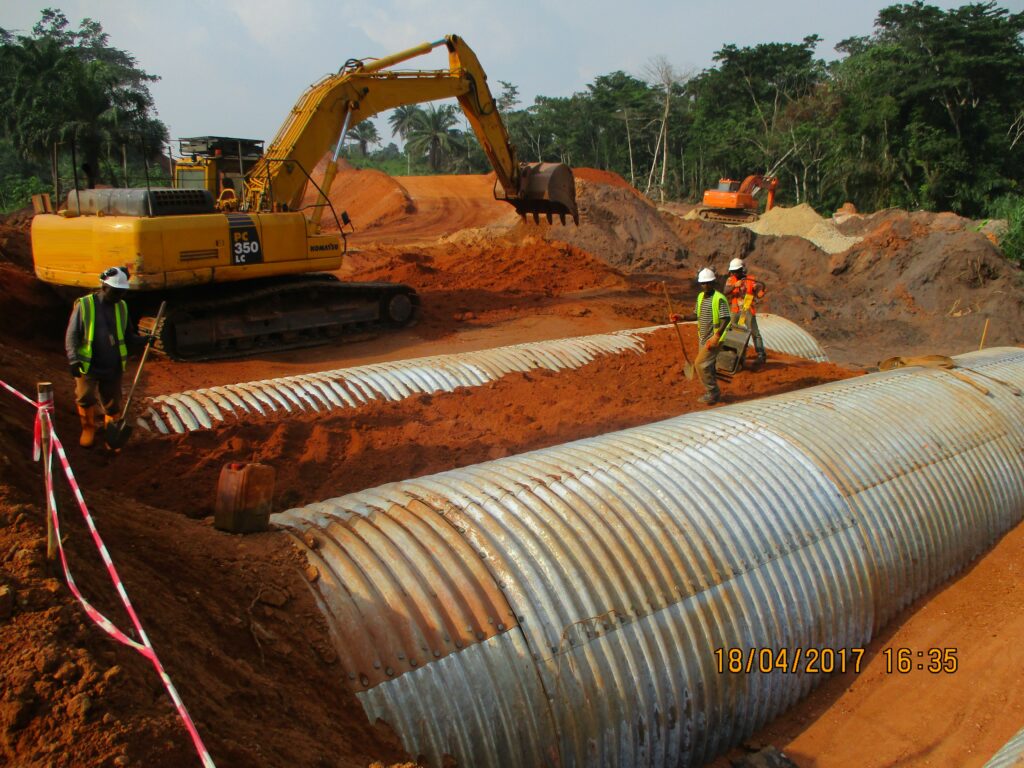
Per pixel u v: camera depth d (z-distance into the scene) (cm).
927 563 794
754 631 604
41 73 3959
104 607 378
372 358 1538
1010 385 1103
